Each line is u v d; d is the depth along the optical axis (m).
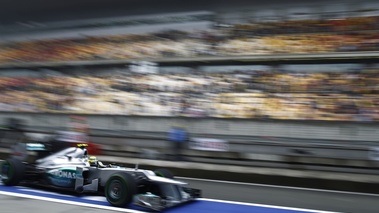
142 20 23.25
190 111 16.17
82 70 21.67
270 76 17.08
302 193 8.80
